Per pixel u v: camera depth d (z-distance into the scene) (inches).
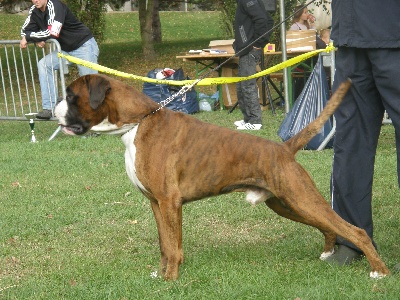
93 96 154.9
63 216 227.0
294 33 487.5
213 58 512.1
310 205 153.5
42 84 392.2
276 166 153.6
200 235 203.6
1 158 331.9
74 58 379.2
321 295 142.9
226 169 154.9
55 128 445.7
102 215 229.5
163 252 164.4
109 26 1176.2
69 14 390.3
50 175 292.7
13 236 207.9
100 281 161.5
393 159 301.3
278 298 143.6
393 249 181.2
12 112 561.0
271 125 423.5
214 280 158.6
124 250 191.9
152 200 162.1
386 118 339.9
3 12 1184.8
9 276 172.4
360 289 146.3
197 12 1339.8
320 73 342.3
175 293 150.6
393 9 153.6
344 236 154.9
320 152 328.5
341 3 160.6
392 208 226.2
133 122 156.6
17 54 873.5
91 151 350.9
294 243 189.9
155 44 975.0
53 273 170.6
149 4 832.9
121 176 287.1
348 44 159.0
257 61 407.5
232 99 524.1
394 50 155.6
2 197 256.8
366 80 163.0
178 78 501.7
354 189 168.1
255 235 203.0
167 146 154.9
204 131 156.8
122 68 824.9
